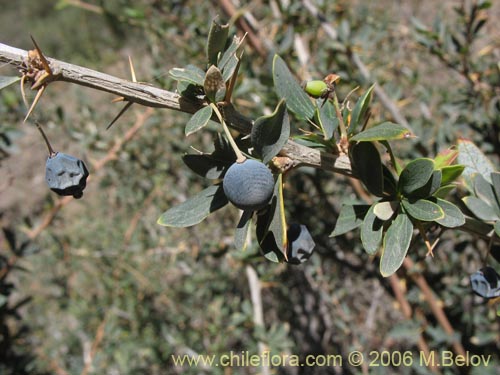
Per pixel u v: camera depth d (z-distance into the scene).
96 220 0.37
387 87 0.24
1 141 0.23
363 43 0.25
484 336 0.24
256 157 0.09
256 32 0.22
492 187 0.11
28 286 0.41
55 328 0.38
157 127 0.32
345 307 0.28
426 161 0.09
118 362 0.33
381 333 0.31
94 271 0.38
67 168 0.10
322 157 0.10
